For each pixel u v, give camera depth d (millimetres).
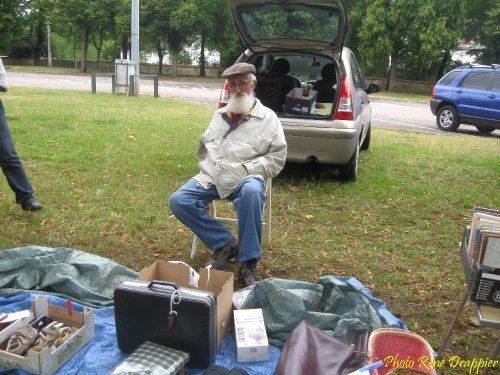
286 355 2490
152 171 6500
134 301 2561
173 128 9883
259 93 6449
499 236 2307
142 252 4152
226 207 5297
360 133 6414
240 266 3598
